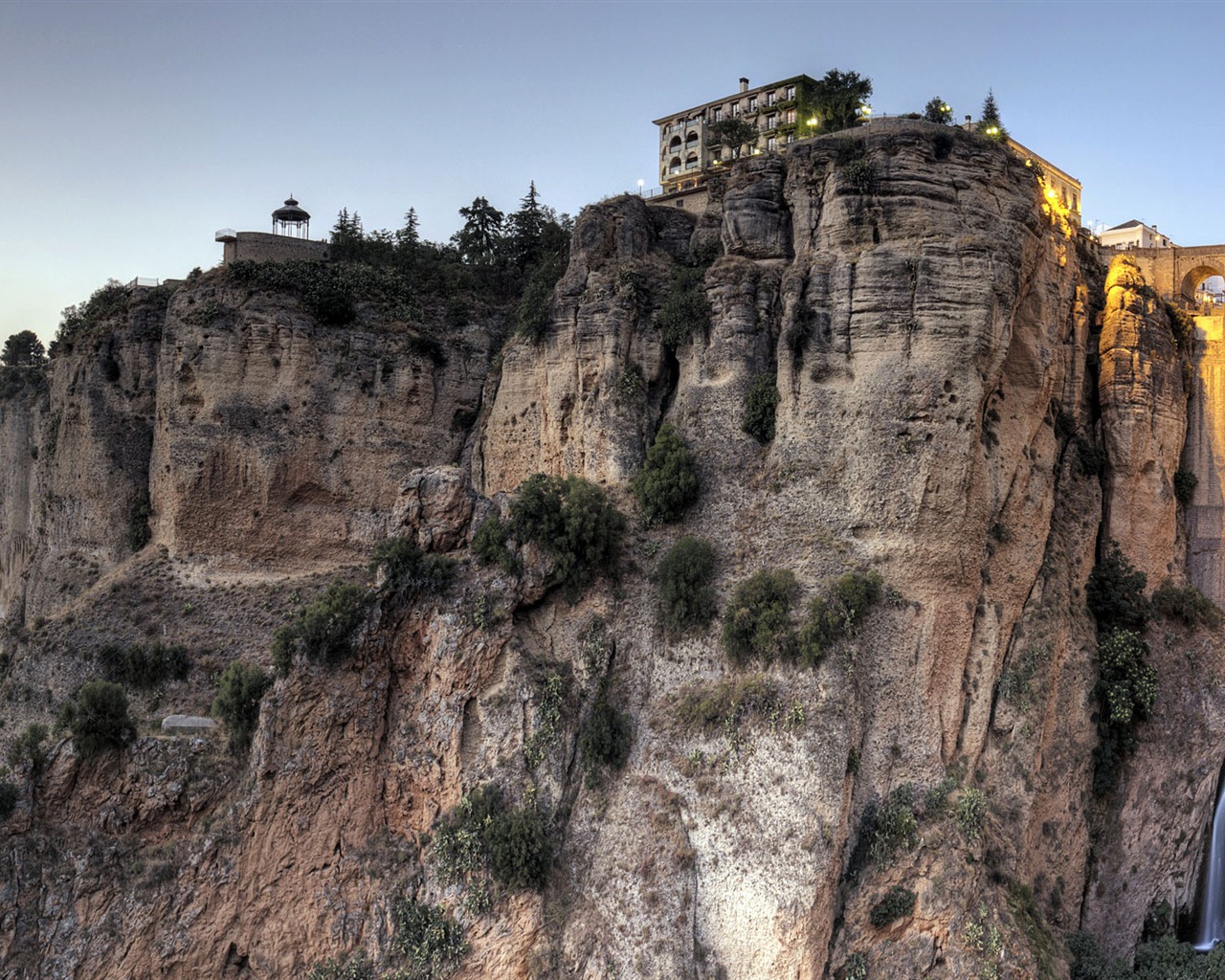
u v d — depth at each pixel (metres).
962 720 53.97
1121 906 59.22
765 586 50.91
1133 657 61.25
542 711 50.88
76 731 49.56
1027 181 56.03
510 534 54.16
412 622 52.38
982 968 46.22
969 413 51.72
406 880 49.06
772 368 57.00
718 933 46.34
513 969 46.75
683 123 99.94
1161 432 66.94
